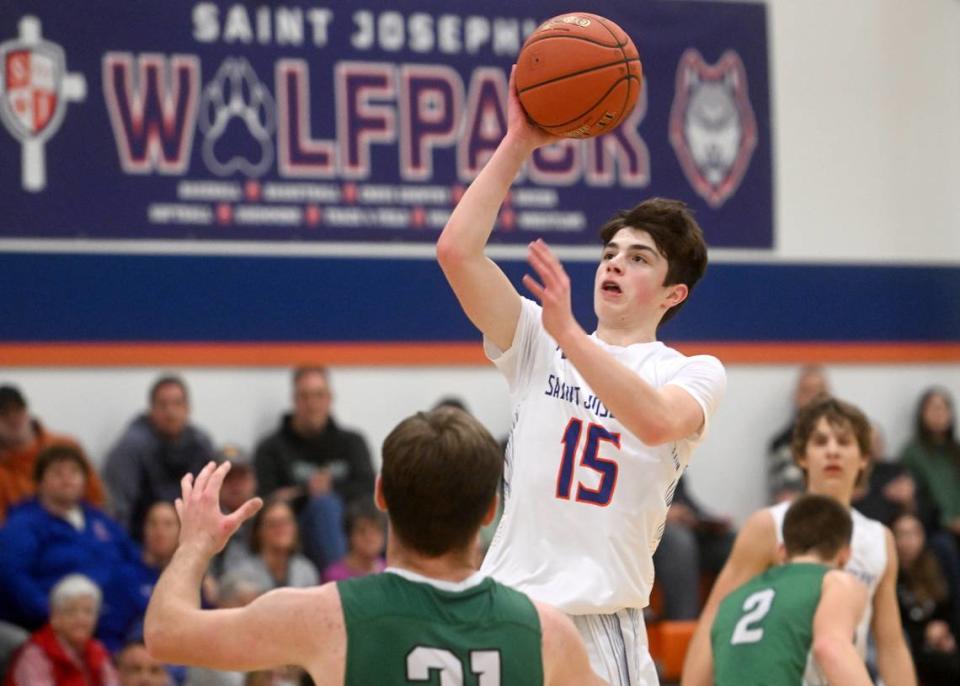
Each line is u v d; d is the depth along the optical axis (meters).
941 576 23.66
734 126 27.84
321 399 23.55
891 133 28.84
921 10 29.11
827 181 28.41
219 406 25.00
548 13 26.81
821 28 28.50
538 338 9.67
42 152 24.27
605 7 27.19
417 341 26.05
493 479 7.32
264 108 25.38
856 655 11.47
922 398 27.78
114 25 24.66
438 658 7.16
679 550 23.22
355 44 25.83
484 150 26.41
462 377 26.30
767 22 28.17
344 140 25.75
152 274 24.73
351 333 25.72
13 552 19.33
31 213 24.20
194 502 7.57
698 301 27.52
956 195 29.12
